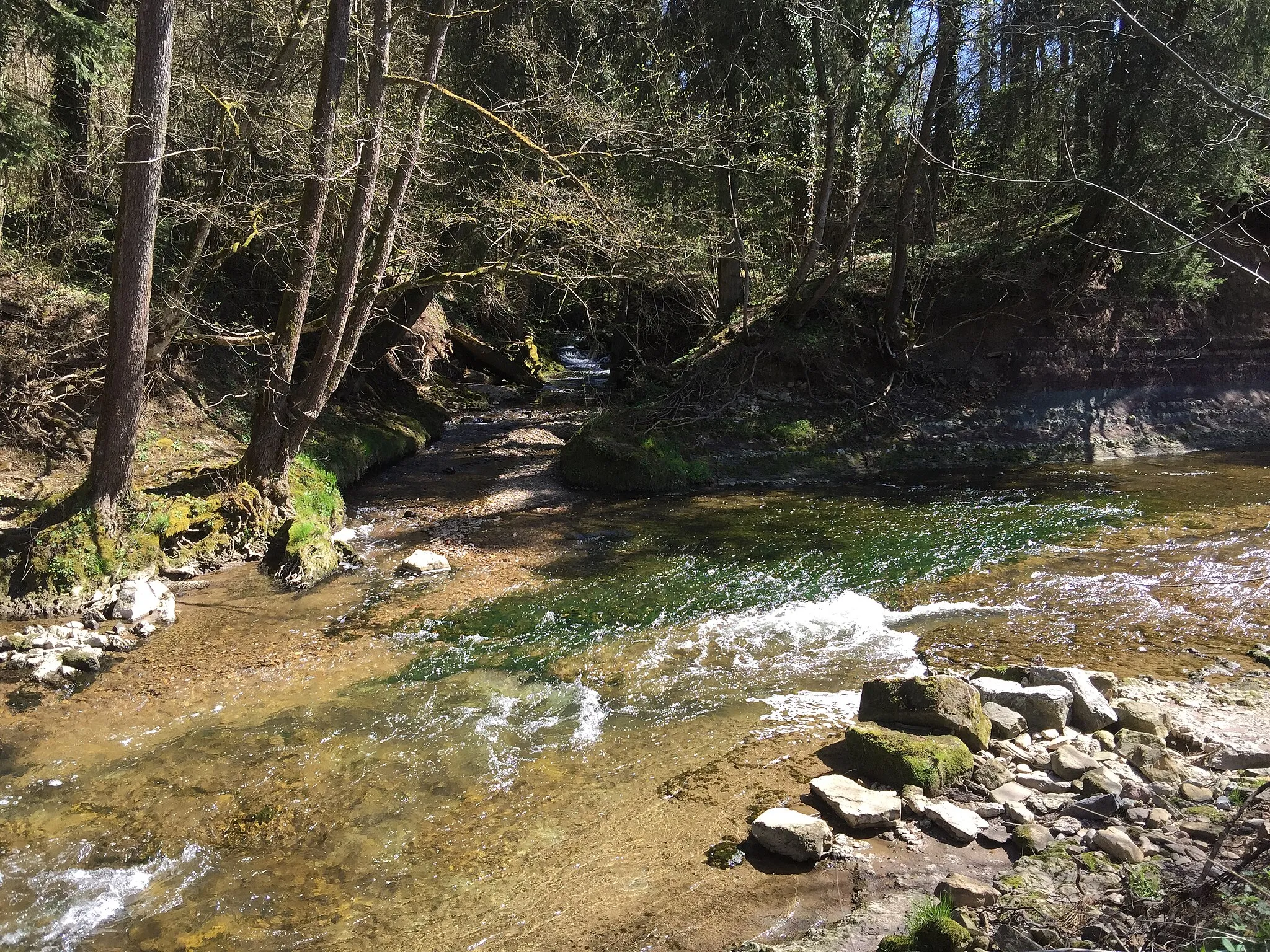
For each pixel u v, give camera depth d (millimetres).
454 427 19469
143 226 8953
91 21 11422
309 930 4586
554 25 15062
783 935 4402
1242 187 16859
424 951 4418
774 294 19031
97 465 9422
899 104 17297
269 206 12055
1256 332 19344
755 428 16500
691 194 16047
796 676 7539
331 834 5402
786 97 15891
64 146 12625
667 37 15688
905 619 8828
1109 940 3848
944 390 18000
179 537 10031
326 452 13539
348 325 11766
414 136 10711
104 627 8430
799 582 9914
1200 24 14953
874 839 5141
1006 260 18234
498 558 10875
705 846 5180
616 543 11539
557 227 12656
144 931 4594
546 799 5746
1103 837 4762
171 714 6914
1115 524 11891
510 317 18203
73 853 5223
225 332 12734
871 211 18688
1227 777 5473
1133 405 18250
